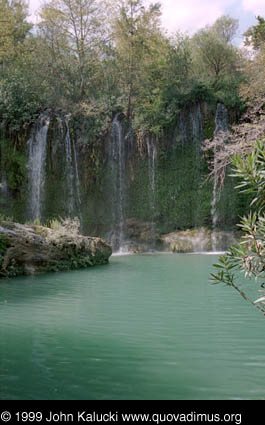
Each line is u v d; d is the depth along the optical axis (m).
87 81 26.81
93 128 24.73
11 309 6.08
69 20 27.17
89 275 10.55
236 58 28.75
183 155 25.31
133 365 3.54
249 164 3.17
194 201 24.78
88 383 3.13
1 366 3.51
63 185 24.66
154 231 24.36
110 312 5.83
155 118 24.98
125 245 23.62
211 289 7.98
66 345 4.15
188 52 27.48
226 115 25.00
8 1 30.62
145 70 26.56
